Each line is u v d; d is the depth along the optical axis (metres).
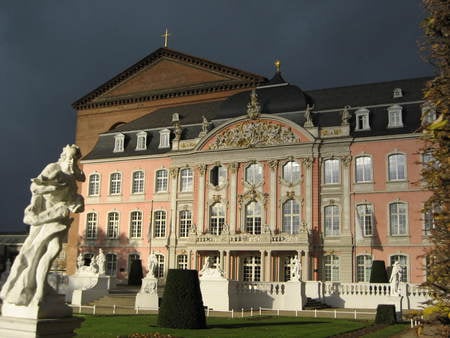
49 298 7.64
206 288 35.72
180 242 56.34
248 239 50.50
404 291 36.69
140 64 72.00
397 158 49.25
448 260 10.42
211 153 55.56
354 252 48.81
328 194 50.66
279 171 52.69
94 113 74.00
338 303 40.22
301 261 48.88
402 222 48.19
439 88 11.07
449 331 9.91
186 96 69.00
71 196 7.99
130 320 25.48
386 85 54.41
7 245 74.25
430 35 11.54
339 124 51.88
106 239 60.59
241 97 57.12
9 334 7.37
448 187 10.64
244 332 21.67
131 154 61.22
